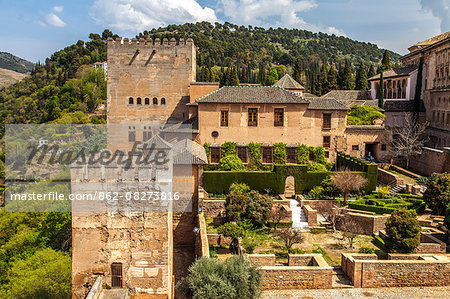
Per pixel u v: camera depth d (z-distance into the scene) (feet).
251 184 127.44
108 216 53.01
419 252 85.25
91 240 53.06
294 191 129.80
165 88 190.19
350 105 203.31
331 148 150.10
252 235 99.35
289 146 145.69
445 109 176.45
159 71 189.57
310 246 92.94
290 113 145.69
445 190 105.60
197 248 87.51
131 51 188.65
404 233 81.87
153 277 53.47
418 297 68.44
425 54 200.64
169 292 56.59
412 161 158.20
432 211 111.14
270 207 104.37
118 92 189.98
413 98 207.10
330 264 81.92
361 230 101.86
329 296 68.54
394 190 129.39
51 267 91.04
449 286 72.64
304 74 492.13
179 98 190.29
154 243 53.52
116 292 52.19
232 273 60.75
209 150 143.54
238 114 143.95
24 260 103.71
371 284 72.38
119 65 188.96
